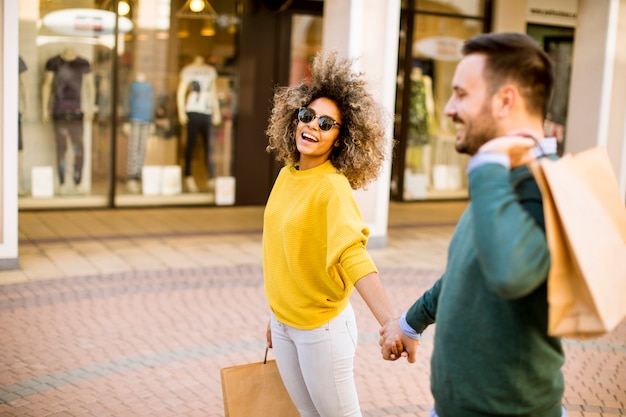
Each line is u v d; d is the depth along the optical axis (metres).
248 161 11.57
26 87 10.26
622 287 1.87
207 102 11.26
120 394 4.82
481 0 12.59
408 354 2.57
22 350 5.47
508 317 1.97
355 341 3.03
